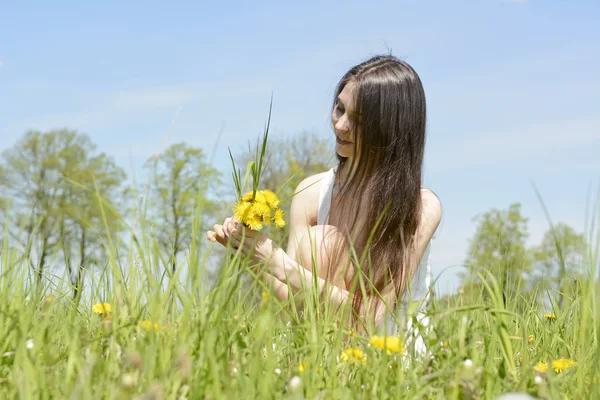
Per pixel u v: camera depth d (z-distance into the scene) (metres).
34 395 1.16
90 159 15.84
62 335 1.71
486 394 1.35
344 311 1.73
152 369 1.23
